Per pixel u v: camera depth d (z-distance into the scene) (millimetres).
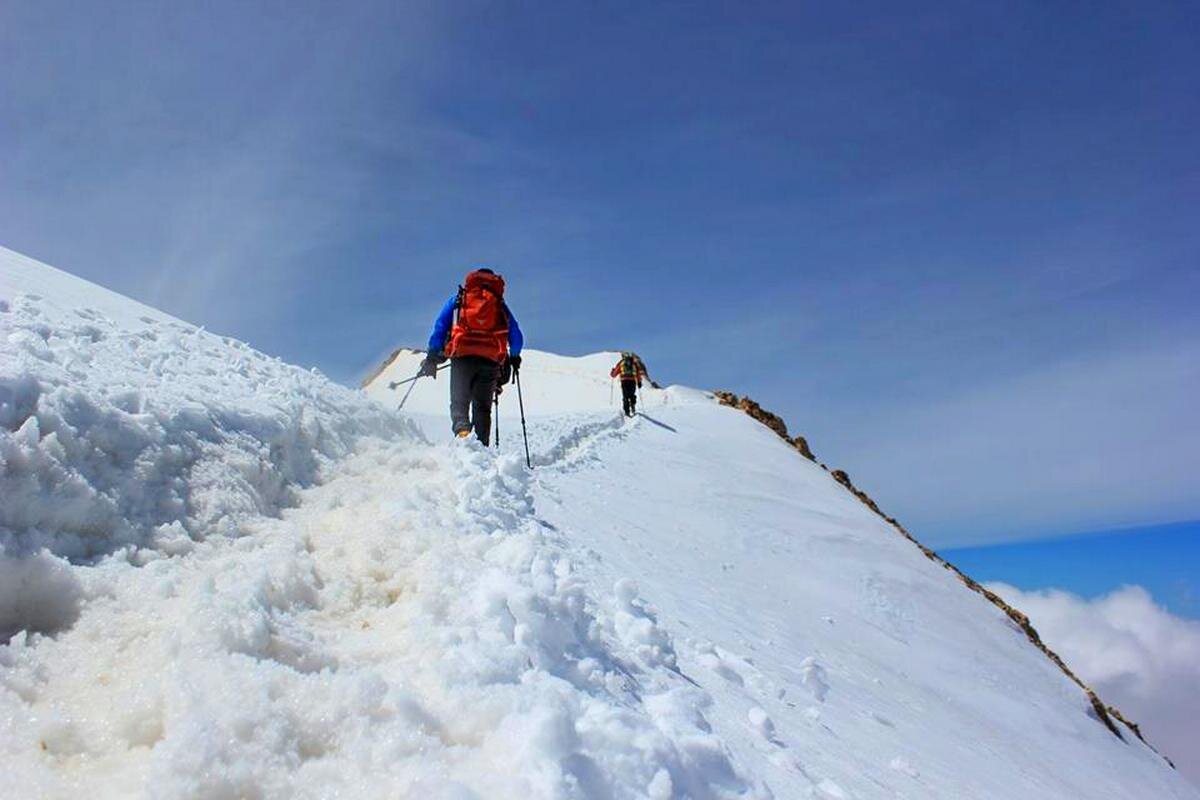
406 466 4828
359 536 3439
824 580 12891
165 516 3055
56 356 3422
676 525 11891
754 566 11539
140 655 2266
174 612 2447
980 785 5680
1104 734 13633
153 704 2012
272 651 2369
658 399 36125
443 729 2180
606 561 6055
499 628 2789
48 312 4305
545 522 6125
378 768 1967
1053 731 11359
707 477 17703
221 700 2004
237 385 4512
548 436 15828
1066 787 8195
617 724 2361
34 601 2371
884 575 15336
